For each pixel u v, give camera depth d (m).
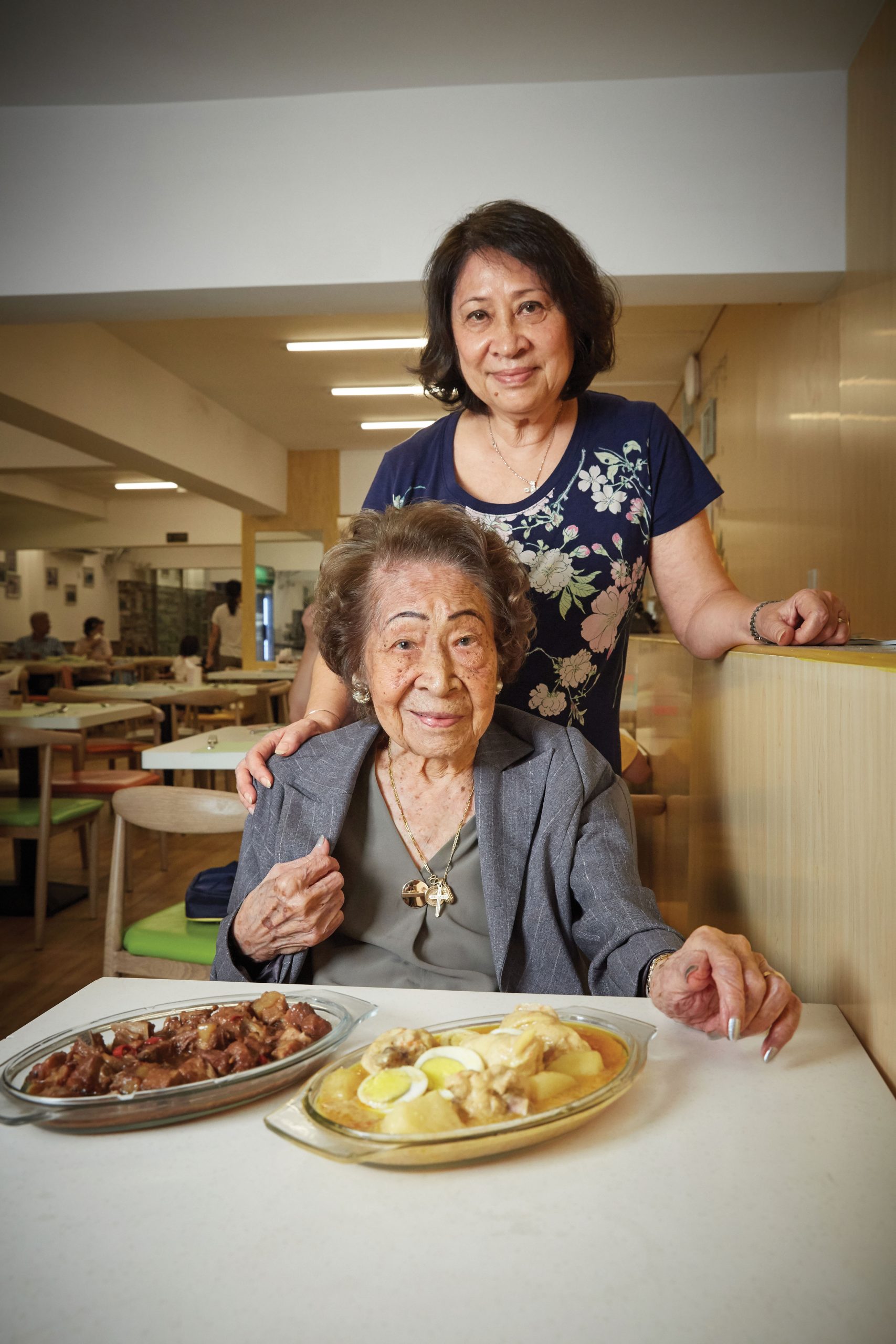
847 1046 0.80
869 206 3.08
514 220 1.33
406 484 1.61
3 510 13.07
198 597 17.73
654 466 1.54
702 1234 0.56
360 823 1.21
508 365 1.38
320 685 1.43
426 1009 0.90
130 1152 0.66
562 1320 0.49
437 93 3.55
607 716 1.62
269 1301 0.50
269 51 3.30
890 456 2.82
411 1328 0.48
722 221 3.42
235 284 3.64
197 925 2.17
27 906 4.25
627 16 3.09
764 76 3.41
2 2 3.02
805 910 0.99
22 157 3.71
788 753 1.06
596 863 1.14
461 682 1.11
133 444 6.54
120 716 5.06
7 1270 0.53
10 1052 0.82
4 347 5.09
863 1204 0.59
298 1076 0.74
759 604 1.37
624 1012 0.89
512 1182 0.61
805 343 3.82
